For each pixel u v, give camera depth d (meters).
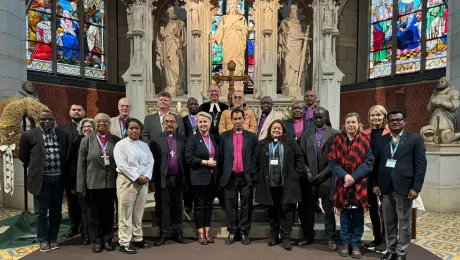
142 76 7.71
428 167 6.10
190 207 4.84
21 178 6.16
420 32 8.68
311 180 4.00
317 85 7.67
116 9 10.34
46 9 8.95
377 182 3.73
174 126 4.18
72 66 9.51
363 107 9.79
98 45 10.15
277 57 7.89
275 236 4.17
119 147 3.87
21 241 4.38
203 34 7.76
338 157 3.80
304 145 4.18
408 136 3.46
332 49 7.85
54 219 4.08
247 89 9.47
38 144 3.87
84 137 4.00
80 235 4.64
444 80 6.14
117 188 3.93
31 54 8.65
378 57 9.71
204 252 3.92
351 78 10.18
